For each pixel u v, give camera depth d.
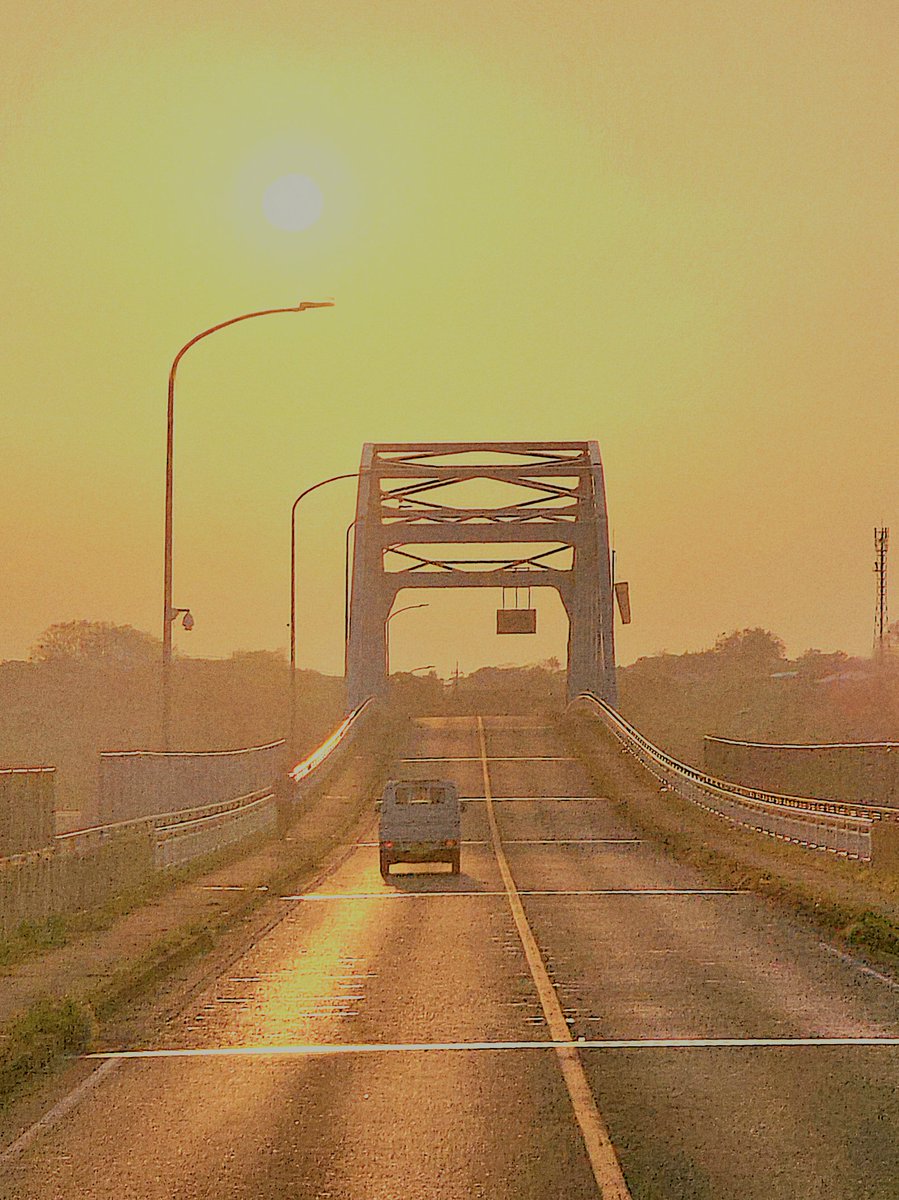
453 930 49.59
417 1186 18.58
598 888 66.12
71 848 52.66
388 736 196.38
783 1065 26.09
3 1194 18.59
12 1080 25.38
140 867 60.75
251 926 51.06
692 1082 24.67
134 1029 30.81
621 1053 27.45
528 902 59.75
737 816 108.19
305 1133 21.62
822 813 86.19
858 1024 30.39
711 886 66.69
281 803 99.12
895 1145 20.30
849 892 58.22
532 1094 23.95
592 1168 19.20
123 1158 20.34
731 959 41.38
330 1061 27.20
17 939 41.94
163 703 78.56
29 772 48.28
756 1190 18.05
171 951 40.84
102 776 64.06
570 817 116.31
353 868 79.50
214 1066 26.88
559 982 37.00
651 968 39.53
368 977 38.34
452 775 153.25
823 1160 19.48
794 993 34.88
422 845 74.38
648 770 151.62
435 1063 26.80
